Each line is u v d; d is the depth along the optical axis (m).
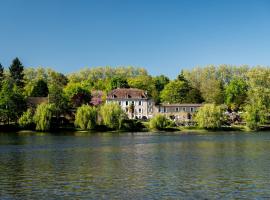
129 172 59.53
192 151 87.25
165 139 120.75
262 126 179.75
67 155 80.12
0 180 53.50
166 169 62.22
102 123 158.12
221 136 135.50
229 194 45.84
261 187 49.22
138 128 162.62
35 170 61.47
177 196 44.94
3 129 148.88
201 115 168.00
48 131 150.88
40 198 44.31
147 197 44.53
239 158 75.06
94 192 46.78
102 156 78.50
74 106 189.50
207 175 56.94
